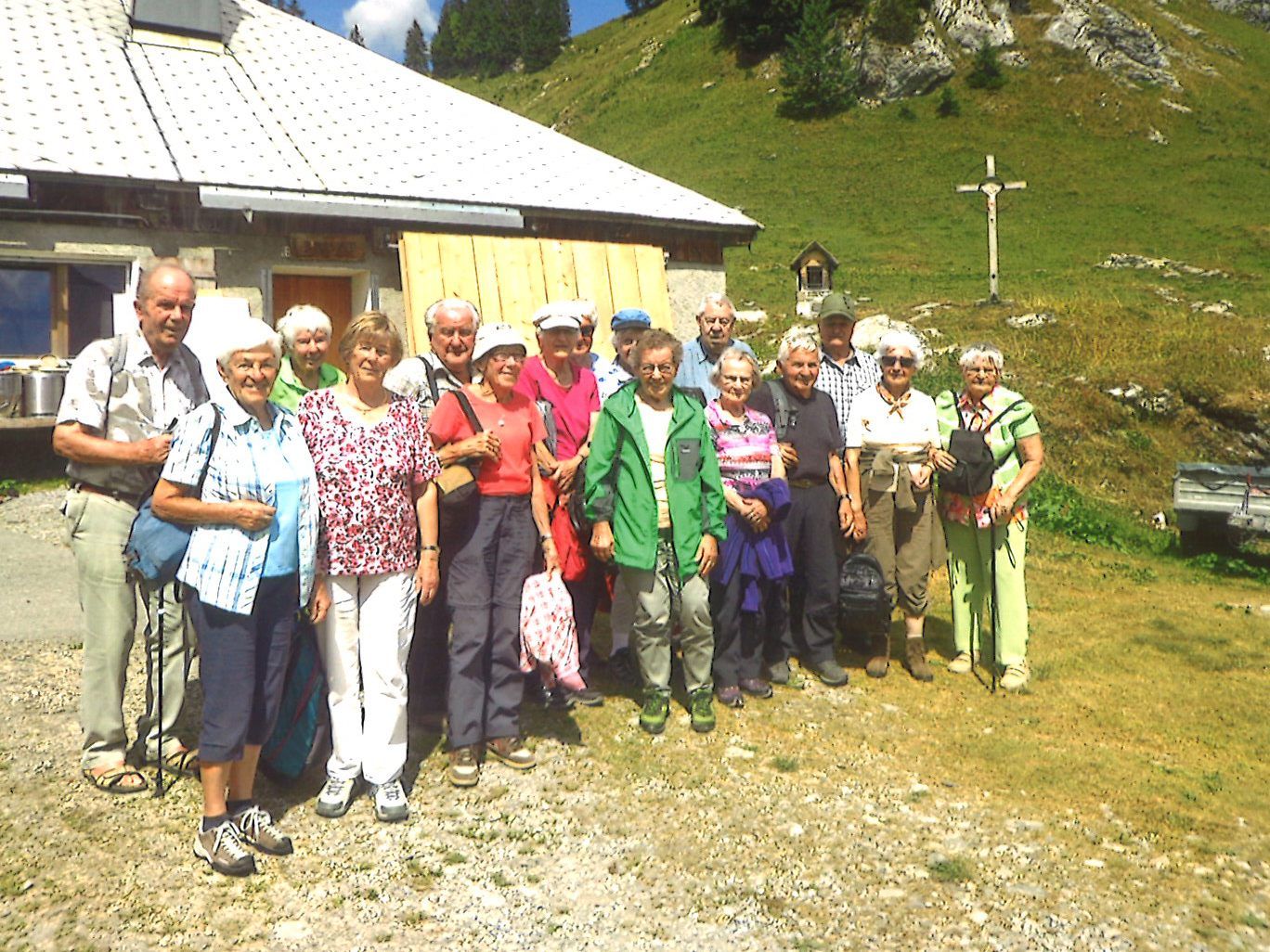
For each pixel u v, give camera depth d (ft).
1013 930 10.59
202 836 11.12
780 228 122.83
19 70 33.86
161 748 12.60
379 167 34.94
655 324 35.99
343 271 33.73
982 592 18.79
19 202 29.45
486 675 14.08
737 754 14.62
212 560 10.74
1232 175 132.57
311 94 39.24
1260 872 12.01
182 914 10.18
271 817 12.25
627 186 39.45
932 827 12.78
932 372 45.32
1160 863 12.12
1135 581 27.89
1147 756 15.38
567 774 13.75
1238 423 40.55
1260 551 31.71
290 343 15.08
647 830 12.32
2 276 31.30
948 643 20.70
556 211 35.19
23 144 29.63
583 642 16.43
